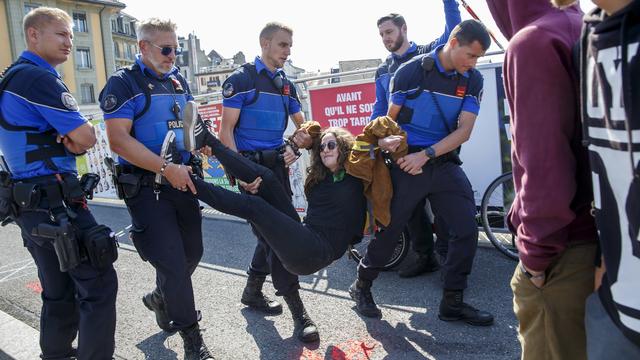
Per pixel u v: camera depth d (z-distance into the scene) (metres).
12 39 41.22
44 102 2.39
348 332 3.18
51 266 2.59
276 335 3.23
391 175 3.12
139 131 2.82
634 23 1.03
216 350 3.08
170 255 2.75
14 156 2.47
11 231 6.76
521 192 1.40
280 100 3.51
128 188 2.79
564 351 1.48
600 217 1.19
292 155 3.38
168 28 2.79
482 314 3.11
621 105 1.06
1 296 4.32
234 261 4.84
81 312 2.50
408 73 3.15
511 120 1.44
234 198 2.59
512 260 4.22
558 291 1.45
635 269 1.09
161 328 3.40
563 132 1.31
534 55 1.32
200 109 6.59
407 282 3.94
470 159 4.48
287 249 2.62
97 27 47.75
